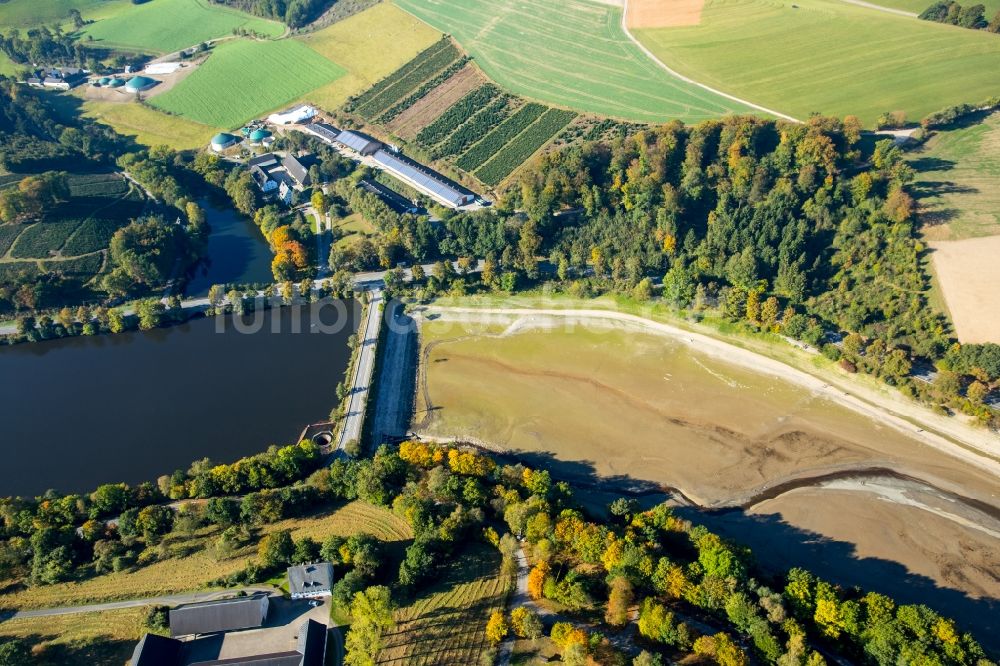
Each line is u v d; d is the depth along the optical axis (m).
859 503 169.88
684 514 171.00
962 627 141.88
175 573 159.50
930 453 180.00
